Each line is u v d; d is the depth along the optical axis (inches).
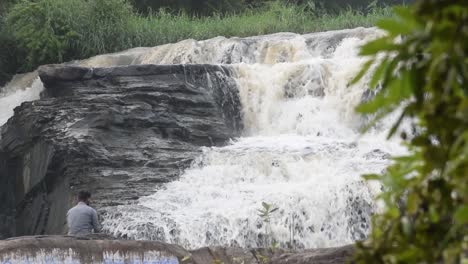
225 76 1132.5
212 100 1086.4
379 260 118.1
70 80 1075.3
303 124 1111.0
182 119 1048.2
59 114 1015.6
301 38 1305.4
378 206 881.5
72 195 940.0
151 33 1480.1
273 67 1161.4
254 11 1936.5
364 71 115.2
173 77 1087.6
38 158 1020.5
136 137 1006.4
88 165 957.2
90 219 737.0
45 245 606.2
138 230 856.9
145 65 1077.8
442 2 102.9
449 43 103.0
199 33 1514.5
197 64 1114.1
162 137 1023.6
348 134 1092.5
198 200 911.7
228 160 973.2
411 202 114.9
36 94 1291.8
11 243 601.0
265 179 950.4
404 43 109.0
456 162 105.2
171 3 1894.7
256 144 1036.5
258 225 867.4
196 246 856.3
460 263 107.7
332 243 879.7
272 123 1130.0
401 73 110.3
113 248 617.0
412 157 117.8
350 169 929.5
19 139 1067.9
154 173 957.8
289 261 593.3
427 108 107.3
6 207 1093.8
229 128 1115.9
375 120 115.3
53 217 976.9
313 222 880.3
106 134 992.2
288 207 882.1
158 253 619.5
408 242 114.2
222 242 861.2
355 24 1576.0
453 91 104.5
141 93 1042.1
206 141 1048.2
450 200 111.0
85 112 1005.2
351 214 885.2
